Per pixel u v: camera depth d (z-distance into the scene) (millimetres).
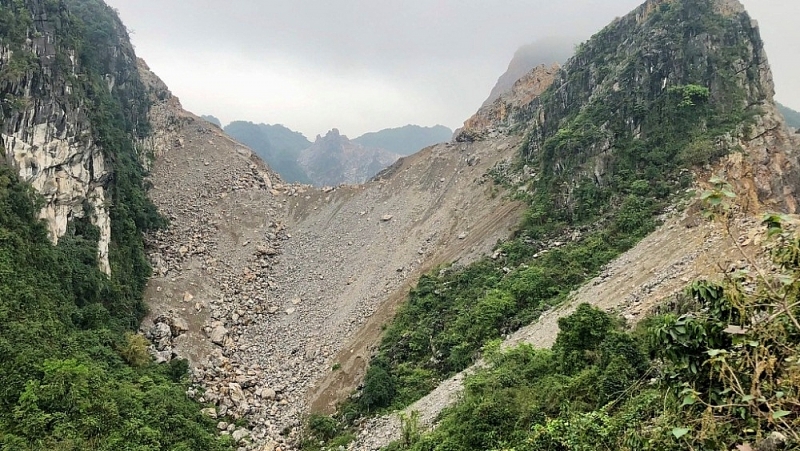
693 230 38156
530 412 23516
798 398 7848
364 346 55156
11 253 43406
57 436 30203
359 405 45281
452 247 67625
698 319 10281
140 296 62625
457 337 45938
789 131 50656
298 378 54656
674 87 54750
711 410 8992
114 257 62500
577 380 22891
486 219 68812
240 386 53469
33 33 58312
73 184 57656
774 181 46594
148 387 43625
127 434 33906
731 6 59438
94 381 36750
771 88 55906
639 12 67875
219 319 65688
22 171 51562
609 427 17016
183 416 41375
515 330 42281
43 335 39062
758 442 8055
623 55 65062
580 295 40000
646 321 26438
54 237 52906
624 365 21641
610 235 47531
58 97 57844
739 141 49406
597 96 62719
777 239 11141
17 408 31234
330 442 42219
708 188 10531
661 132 53938
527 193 66125
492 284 51562
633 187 50656
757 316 9914
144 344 52156
